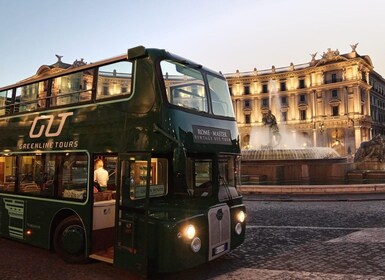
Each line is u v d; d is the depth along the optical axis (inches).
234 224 252.7
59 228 269.3
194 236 211.6
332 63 3538.4
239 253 289.0
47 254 290.5
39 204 284.2
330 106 3563.0
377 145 1001.5
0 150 337.1
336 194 673.0
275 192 701.3
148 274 205.8
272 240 332.8
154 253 204.5
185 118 222.2
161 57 225.3
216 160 245.9
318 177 888.3
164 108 212.4
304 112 3784.5
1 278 230.2
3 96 350.3
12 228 308.5
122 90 237.1
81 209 252.5
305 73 3767.2
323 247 304.8
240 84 4175.7
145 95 221.1
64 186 268.2
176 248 201.6
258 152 1041.5
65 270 247.3
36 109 304.8
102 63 252.2
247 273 238.4
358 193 674.2
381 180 858.1
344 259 268.4
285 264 257.9
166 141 208.4
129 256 215.3
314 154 1003.9
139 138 218.8
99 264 261.4
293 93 3841.0
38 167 292.0
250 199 643.5
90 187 248.8
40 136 293.3
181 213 221.0
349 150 3422.7
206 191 243.9
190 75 243.4
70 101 273.9
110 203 265.4
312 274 234.7
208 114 247.3
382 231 361.4
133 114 225.5
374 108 3969.0
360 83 3420.3
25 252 297.9
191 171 242.4
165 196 246.2
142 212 213.2
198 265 236.5
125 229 220.7
